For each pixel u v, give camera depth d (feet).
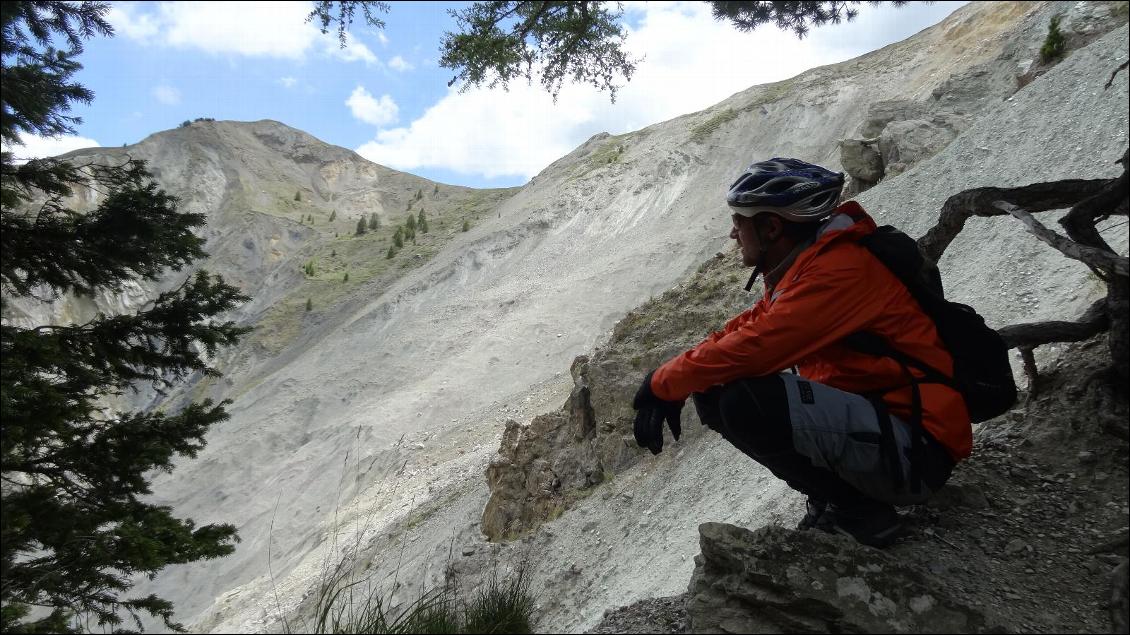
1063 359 11.39
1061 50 79.10
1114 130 48.55
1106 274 9.75
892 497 8.04
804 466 8.28
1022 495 9.41
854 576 7.46
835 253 7.91
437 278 326.44
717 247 236.02
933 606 7.29
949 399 7.88
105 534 20.43
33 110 20.63
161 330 26.25
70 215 25.31
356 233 542.57
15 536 19.63
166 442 24.48
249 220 601.21
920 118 82.07
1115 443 9.42
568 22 21.50
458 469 109.50
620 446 58.49
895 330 7.91
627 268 253.65
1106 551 8.09
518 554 55.06
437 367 260.62
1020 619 7.38
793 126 290.76
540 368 217.97
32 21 20.71
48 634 17.94
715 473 47.83
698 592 8.00
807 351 7.80
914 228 60.49
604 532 51.72
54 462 22.35
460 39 22.03
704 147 320.50
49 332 24.80
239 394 335.26
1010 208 9.88
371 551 87.71
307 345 368.89
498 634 9.41
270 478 216.95
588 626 41.27
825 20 17.46
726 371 7.90
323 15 18.51
